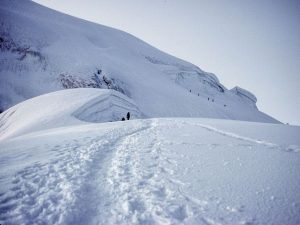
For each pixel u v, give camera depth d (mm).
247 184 4172
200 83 172250
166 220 3062
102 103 28469
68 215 3211
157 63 179375
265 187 4000
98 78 63688
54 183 4332
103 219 3182
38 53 63844
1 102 42969
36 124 20844
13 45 64000
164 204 3500
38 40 73500
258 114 155125
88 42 103625
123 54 127688
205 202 3521
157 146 7828
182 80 165125
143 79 89250
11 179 4430
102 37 150250
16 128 23031
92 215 3297
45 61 62281
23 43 67062
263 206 3322
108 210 3416
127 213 3293
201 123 13875
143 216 3203
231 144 7621
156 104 68688
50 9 148875
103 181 4574
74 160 6059
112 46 139500
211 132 10516
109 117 28266
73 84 57125
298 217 2971
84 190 4094
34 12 115500
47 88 52688
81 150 7355
